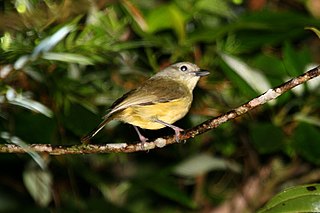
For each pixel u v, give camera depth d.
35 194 11.38
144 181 11.44
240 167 12.62
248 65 11.25
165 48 11.38
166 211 13.31
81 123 10.43
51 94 10.62
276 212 7.22
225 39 11.93
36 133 10.08
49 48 8.73
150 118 9.54
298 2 13.55
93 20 10.54
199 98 11.94
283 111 11.06
